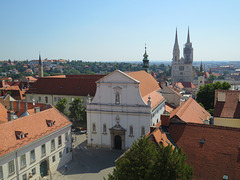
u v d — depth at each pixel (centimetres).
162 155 2409
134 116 5878
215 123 4731
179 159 2367
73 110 7644
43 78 9962
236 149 2961
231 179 2719
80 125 8369
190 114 4675
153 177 2338
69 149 5422
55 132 4850
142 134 5872
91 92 8706
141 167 2438
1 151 3653
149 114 5722
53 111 5319
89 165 5244
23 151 4072
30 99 9744
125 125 5994
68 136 5381
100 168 5094
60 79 9650
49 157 4734
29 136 4278
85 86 9019
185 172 2347
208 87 9012
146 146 2628
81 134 7450
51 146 4800
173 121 3753
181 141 3394
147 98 6241
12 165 3869
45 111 5109
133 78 6266
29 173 4225
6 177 3741
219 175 2798
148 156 2514
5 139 3869
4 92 10619
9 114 4928
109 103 6091
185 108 4778
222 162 2903
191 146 3247
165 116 3766
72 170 4994
